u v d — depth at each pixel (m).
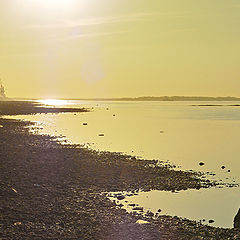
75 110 182.62
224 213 23.39
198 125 100.06
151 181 31.12
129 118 128.12
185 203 25.34
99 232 18.72
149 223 20.55
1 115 126.12
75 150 45.91
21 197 23.72
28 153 40.81
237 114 161.00
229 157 46.41
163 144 58.47
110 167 35.53
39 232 18.22
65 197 24.73
